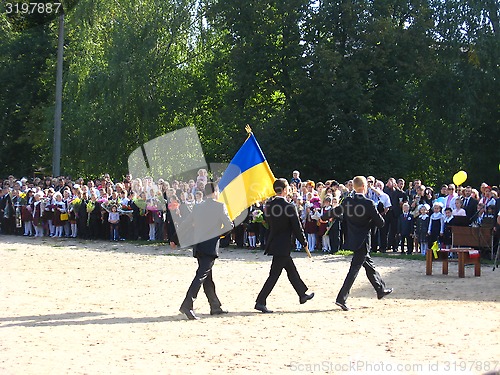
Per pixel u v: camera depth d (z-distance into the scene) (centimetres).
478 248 1930
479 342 946
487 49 4344
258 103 4516
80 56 4488
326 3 4153
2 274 1683
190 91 4456
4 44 4784
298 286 1257
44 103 4931
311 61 4134
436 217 2100
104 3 4462
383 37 4084
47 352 891
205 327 1064
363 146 4162
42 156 5069
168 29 4372
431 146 4566
